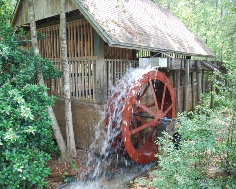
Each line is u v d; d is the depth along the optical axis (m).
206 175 4.22
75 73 7.45
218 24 15.20
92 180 6.09
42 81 6.26
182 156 4.11
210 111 4.71
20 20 8.87
